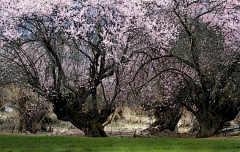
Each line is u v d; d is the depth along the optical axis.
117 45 13.38
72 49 13.38
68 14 12.98
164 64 14.84
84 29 13.07
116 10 14.07
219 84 13.75
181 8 14.59
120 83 14.90
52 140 10.61
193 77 14.89
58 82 13.87
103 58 14.00
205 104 14.66
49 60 14.11
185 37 14.70
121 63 13.79
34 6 12.95
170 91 15.04
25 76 14.34
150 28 13.20
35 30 14.03
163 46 13.63
